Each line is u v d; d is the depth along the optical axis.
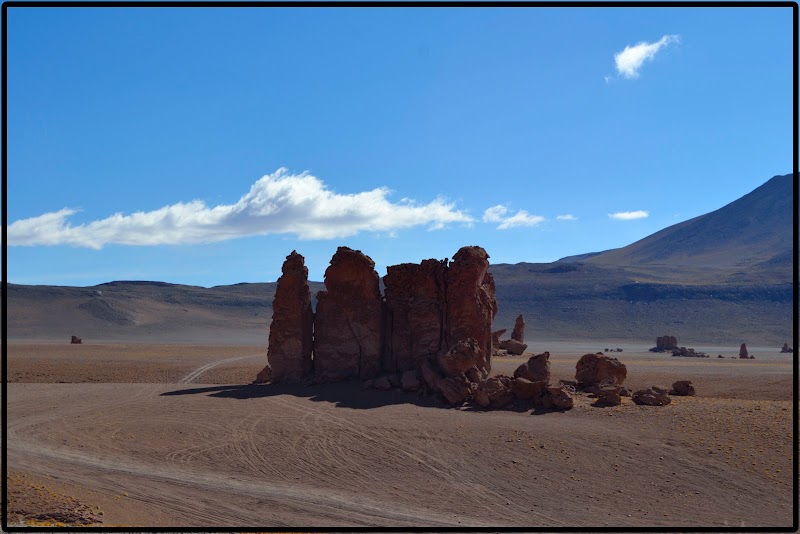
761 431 34.38
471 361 44.88
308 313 52.34
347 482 32.06
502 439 35.97
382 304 51.28
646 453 33.41
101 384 58.94
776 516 27.50
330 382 49.38
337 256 50.94
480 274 49.06
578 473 32.09
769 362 87.88
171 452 36.06
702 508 28.53
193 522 26.58
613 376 45.97
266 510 28.53
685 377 62.12
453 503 29.61
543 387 41.84
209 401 46.03
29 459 34.50
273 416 41.44
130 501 28.80
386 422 39.31
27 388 56.56
